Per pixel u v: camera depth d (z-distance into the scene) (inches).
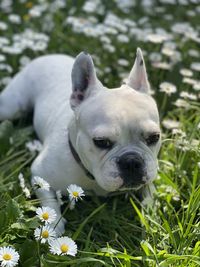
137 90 35.9
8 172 39.0
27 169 39.7
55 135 37.4
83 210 37.0
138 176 31.7
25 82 45.9
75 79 34.9
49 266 30.2
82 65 34.8
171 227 34.8
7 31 58.0
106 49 54.8
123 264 31.2
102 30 55.1
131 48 56.2
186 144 39.2
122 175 31.5
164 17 63.6
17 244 31.6
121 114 32.1
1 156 41.1
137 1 67.4
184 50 56.6
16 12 62.6
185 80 47.6
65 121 37.6
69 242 30.2
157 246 33.2
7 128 42.0
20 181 36.1
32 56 54.4
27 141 43.6
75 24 55.4
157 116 33.7
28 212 35.9
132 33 57.2
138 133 32.2
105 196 38.0
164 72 51.8
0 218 32.4
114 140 32.0
